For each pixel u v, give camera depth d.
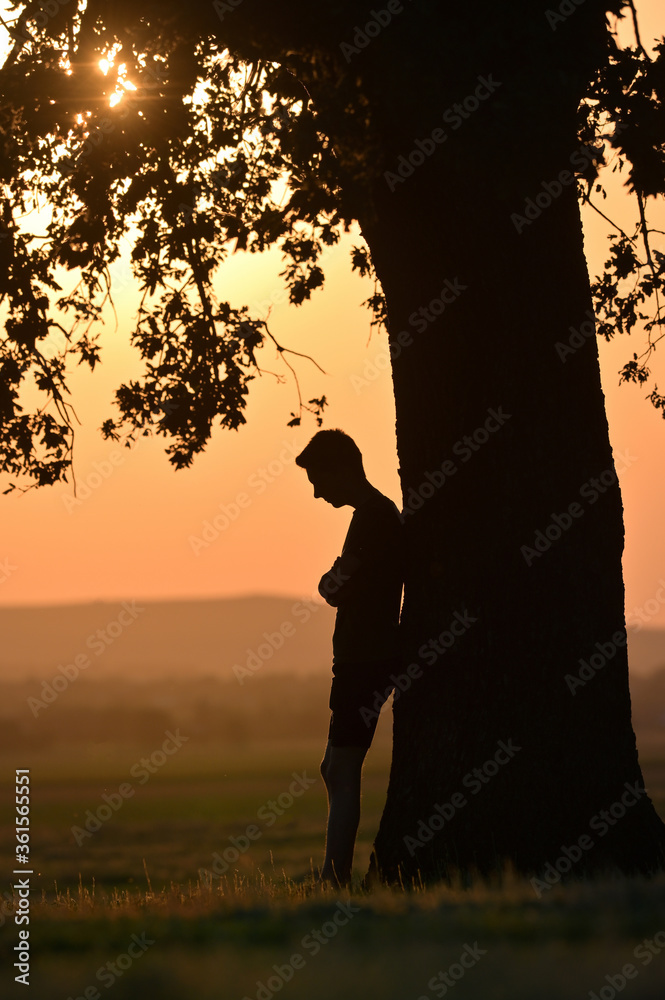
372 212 12.00
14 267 16.42
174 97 14.41
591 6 11.22
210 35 12.90
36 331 16.80
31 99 13.98
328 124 11.60
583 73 11.27
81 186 15.20
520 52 10.98
